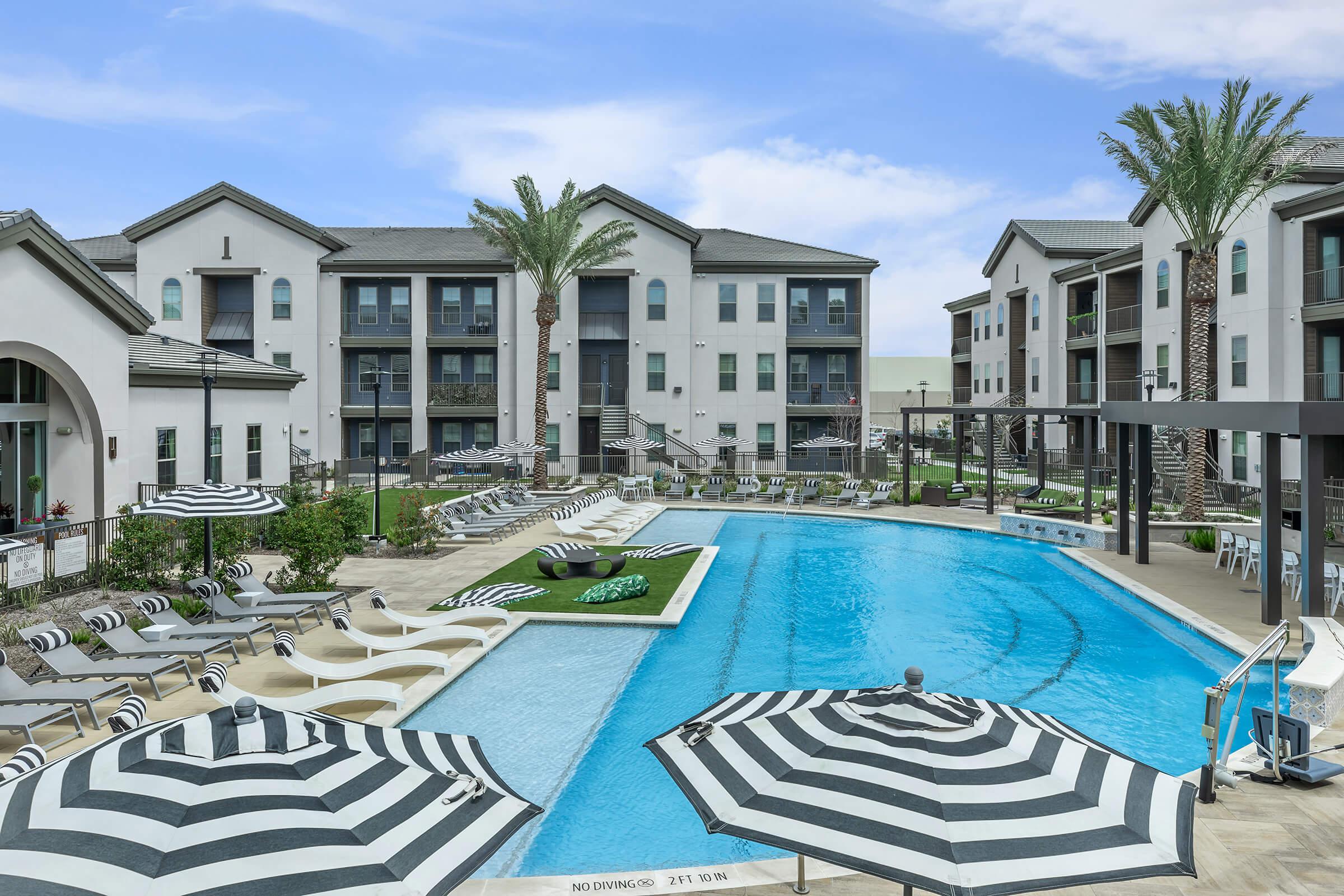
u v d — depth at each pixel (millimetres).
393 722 9883
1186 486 32281
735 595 17438
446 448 44688
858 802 4270
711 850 7363
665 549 21516
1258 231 30656
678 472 38469
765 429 43594
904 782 4352
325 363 43188
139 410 22297
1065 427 45562
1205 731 7750
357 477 40969
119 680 10891
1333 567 14852
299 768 4031
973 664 12867
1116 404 20359
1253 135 24500
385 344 43156
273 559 19797
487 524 23828
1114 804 4203
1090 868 3840
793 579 19234
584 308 43875
